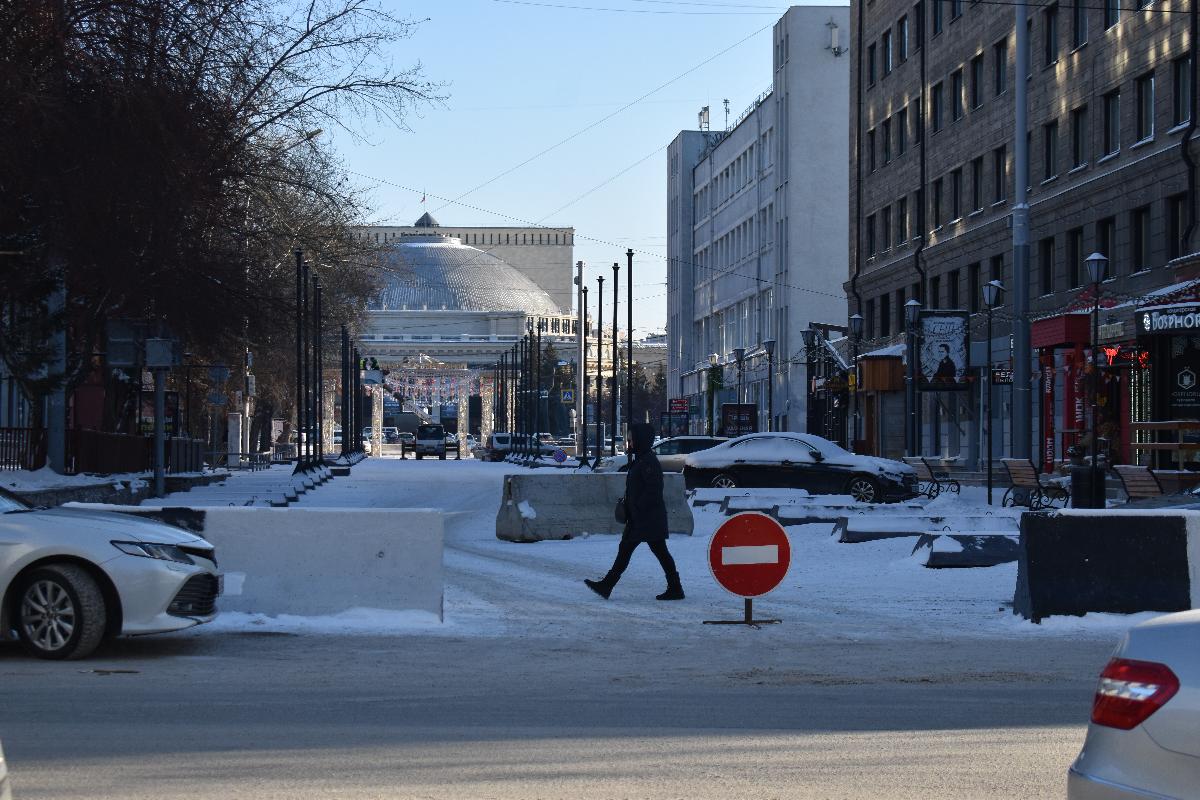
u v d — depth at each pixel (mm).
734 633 15586
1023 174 39625
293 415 113125
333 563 15992
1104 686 5422
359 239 78375
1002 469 54000
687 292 132125
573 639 15008
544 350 199375
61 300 33219
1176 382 40312
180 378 74062
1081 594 16062
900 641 14953
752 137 107500
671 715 10367
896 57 68438
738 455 40812
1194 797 5078
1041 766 8570
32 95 26422
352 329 119312
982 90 58250
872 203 72375
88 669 12586
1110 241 46250
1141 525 16109
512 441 116625
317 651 13930
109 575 13055
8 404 47094
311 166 47188
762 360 103438
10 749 8961
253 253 42094
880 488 39406
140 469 48719
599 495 29484
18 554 13023
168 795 7703
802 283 95875
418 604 15969
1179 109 41875
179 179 30016
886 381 62469
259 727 9789
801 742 9312
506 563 23969
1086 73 47719
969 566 22219
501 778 8172
